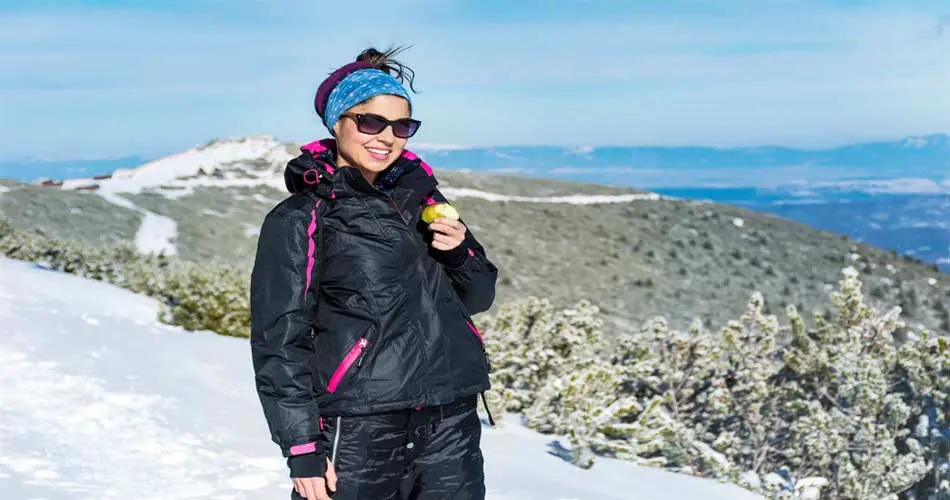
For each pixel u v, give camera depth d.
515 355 8.41
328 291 2.45
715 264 69.44
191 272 12.20
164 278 13.70
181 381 6.79
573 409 7.02
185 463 4.86
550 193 91.31
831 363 7.55
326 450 2.40
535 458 6.08
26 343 7.22
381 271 2.43
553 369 8.29
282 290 2.34
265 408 2.34
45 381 6.14
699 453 6.67
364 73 2.49
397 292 2.44
